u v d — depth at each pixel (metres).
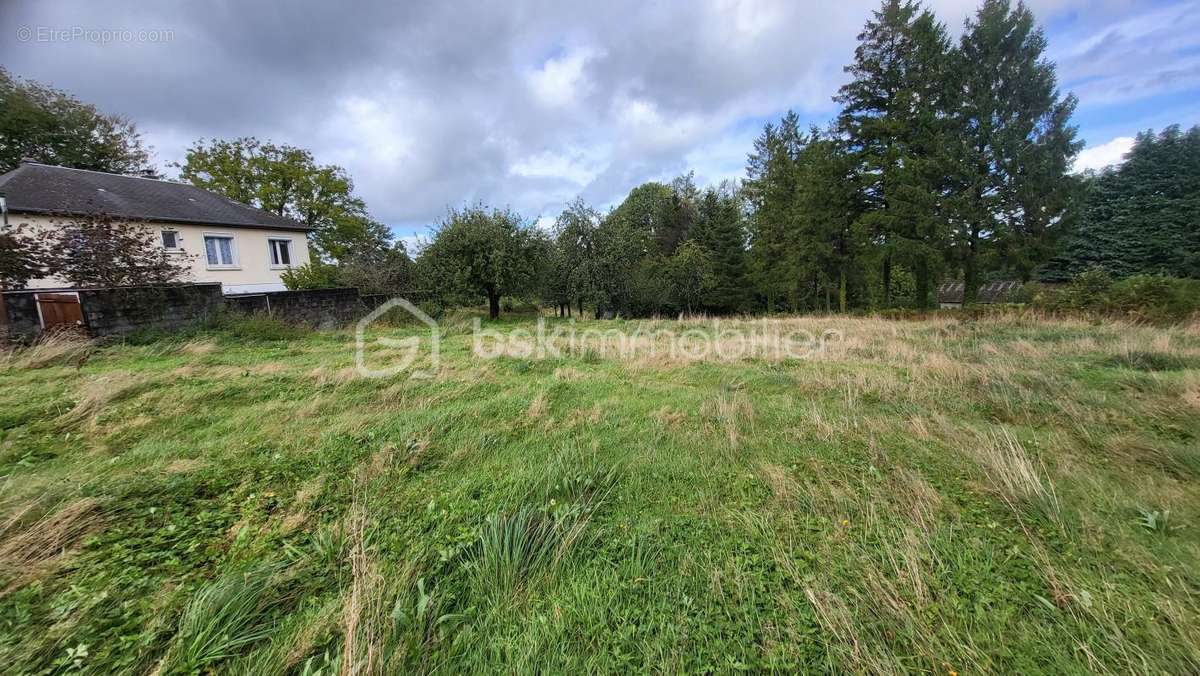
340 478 2.77
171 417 3.76
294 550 2.01
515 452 3.22
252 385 4.64
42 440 3.20
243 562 1.93
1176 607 1.60
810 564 1.94
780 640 1.53
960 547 2.02
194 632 1.51
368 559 1.95
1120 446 3.05
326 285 14.89
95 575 1.81
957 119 13.99
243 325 8.00
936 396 4.39
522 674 1.40
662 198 28.97
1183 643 1.46
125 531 2.13
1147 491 2.47
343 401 4.32
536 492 2.58
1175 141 22.48
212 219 14.50
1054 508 2.27
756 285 22.88
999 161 13.71
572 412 4.11
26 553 1.89
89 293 6.45
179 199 14.84
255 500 2.47
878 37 15.72
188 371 5.09
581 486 2.60
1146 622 1.56
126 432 3.43
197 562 1.94
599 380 5.34
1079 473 2.68
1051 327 8.95
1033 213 13.86
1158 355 5.62
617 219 17.81
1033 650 1.48
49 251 7.12
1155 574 1.80
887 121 15.14
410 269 14.83
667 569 1.90
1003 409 3.96
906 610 1.61
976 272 14.92
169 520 2.26
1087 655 1.44
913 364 5.95
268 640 1.54
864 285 23.23
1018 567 1.88
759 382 5.25
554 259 16.12
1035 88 13.70
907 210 14.45
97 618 1.58
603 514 2.38
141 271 7.83
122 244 7.69
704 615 1.64
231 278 15.16
